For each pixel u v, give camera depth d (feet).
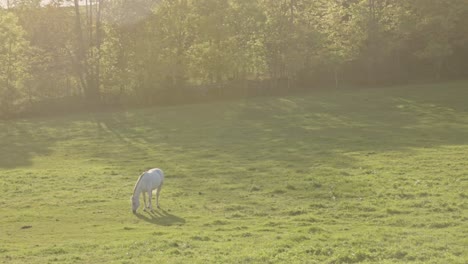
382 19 246.47
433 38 242.17
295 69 239.91
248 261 49.73
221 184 96.07
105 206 81.15
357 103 202.49
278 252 52.54
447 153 113.60
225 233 62.28
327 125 166.40
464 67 258.98
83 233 64.95
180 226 67.87
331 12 249.96
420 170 99.35
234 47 231.71
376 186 88.22
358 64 260.83
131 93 233.35
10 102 219.41
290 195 85.61
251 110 201.57
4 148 155.53
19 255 54.19
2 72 216.95
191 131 168.45
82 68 240.73
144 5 228.22
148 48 222.89
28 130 185.57
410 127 155.43
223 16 232.12
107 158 132.98
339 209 75.41
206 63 228.63
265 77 260.62
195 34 232.12
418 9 242.58
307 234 60.44
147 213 76.28
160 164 119.55
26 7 240.94
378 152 119.65
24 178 107.55
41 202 85.35
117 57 229.86
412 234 59.52
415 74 260.01
